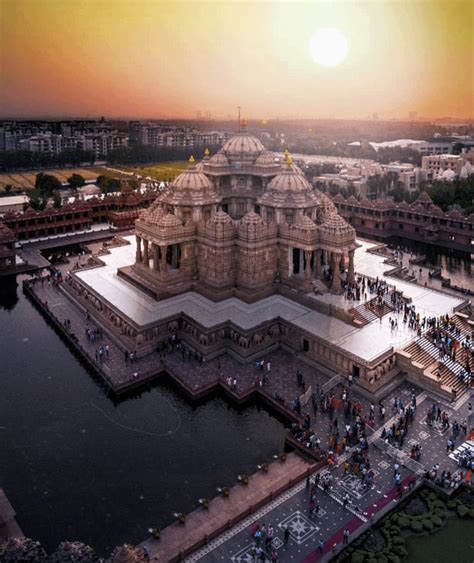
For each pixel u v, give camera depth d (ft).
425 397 224.12
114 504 168.25
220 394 232.94
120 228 492.95
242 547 151.02
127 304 287.28
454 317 275.80
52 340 279.28
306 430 198.49
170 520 161.99
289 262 299.17
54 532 157.07
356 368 232.73
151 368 245.45
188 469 184.75
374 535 155.33
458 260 415.03
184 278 308.40
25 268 385.70
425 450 190.80
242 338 255.70
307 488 173.17
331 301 280.51
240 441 201.57
